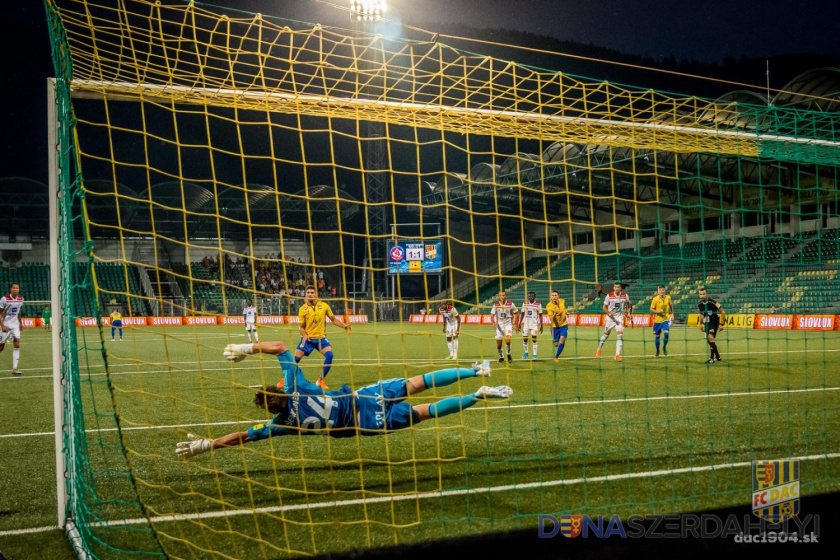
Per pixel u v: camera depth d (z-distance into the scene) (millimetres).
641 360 12578
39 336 23875
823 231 22234
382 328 30109
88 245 3080
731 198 25406
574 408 6961
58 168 3625
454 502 3896
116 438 5730
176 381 9820
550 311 12258
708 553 2299
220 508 3873
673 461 4770
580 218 35219
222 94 4578
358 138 4996
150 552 3195
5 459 5070
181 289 32656
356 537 3361
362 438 5621
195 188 37344
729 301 25141
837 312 21547
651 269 29672
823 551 2342
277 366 12289
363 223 43406
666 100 5906
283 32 4695
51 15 3391
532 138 6066
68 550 3258
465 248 41250
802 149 6773
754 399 7438
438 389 8508
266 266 38156
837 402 7223
